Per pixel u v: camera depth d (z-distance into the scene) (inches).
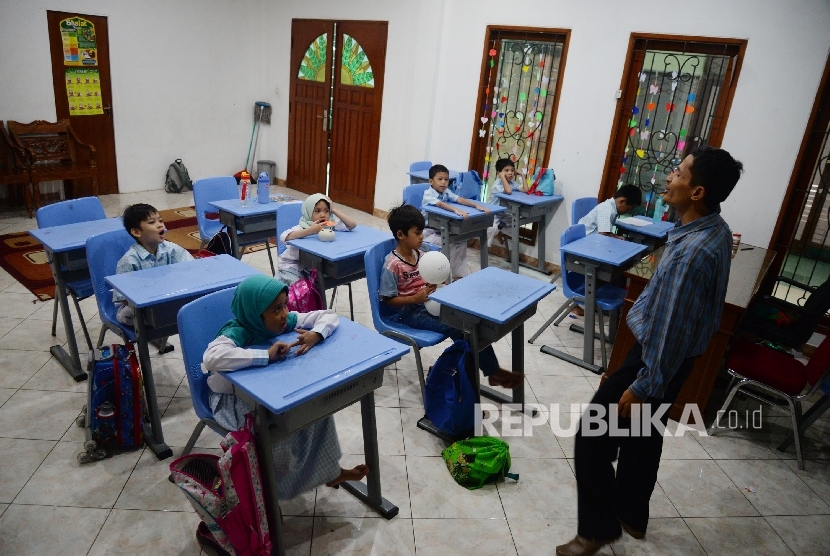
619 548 81.6
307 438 74.9
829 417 120.9
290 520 81.5
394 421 106.0
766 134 150.9
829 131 142.9
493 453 90.1
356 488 87.2
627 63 169.3
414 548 78.0
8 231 193.5
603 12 171.2
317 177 272.8
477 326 93.0
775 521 88.9
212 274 95.1
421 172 208.7
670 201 68.4
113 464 90.0
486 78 201.9
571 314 162.6
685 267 63.7
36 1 210.7
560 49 184.7
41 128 217.6
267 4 273.3
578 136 184.2
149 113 253.3
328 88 254.4
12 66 209.8
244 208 141.5
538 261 196.9
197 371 77.0
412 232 103.8
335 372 67.5
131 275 92.4
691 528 86.2
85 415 97.1
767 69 147.9
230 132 285.7
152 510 81.3
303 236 124.7
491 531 82.0
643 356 68.0
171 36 251.6
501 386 107.1
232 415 74.0
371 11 229.1
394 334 104.2
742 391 112.3
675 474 98.4
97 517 79.3
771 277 157.8
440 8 204.7
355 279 125.0
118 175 251.0
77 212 124.4
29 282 154.0
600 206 156.2
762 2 145.3
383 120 235.8
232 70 277.6
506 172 188.5
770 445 108.6
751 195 155.8
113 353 91.1
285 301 73.0
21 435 94.4
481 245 173.9
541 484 92.4
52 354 119.1
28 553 72.7
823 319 145.0
